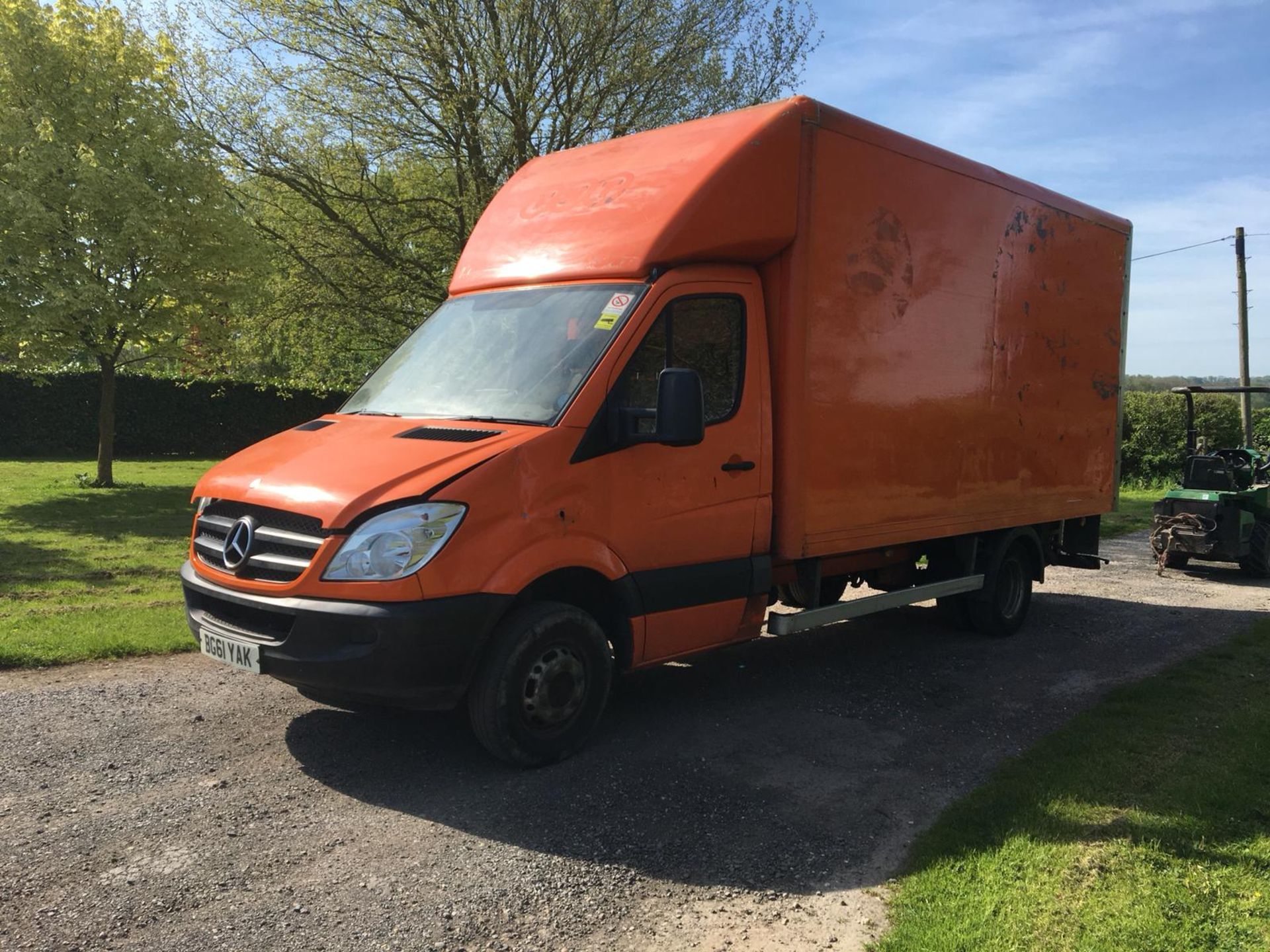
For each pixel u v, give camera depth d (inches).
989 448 276.1
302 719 204.5
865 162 226.2
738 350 207.3
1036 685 253.6
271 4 590.6
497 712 171.2
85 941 118.9
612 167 219.3
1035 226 290.4
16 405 1007.0
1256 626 327.6
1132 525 674.2
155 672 237.3
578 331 190.7
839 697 237.6
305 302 663.8
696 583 198.2
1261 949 120.7
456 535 161.2
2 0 577.9
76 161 569.9
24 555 407.2
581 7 600.7
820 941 125.3
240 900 130.4
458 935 124.0
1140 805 166.1
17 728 194.2
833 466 222.1
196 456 1082.7
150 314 617.6
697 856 148.6
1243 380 978.7
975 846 150.7
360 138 630.5
